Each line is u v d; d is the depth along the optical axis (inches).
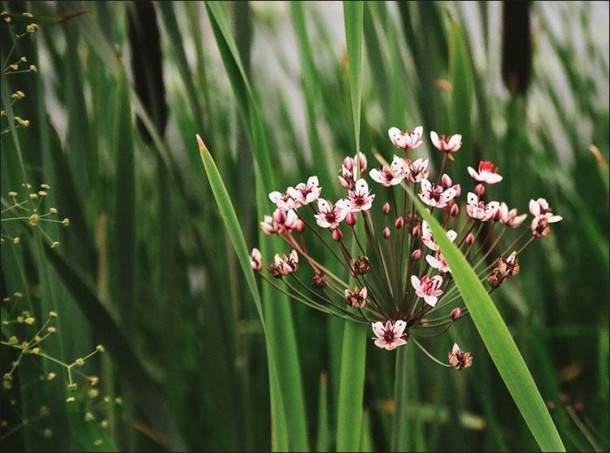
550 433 32.5
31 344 40.0
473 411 49.9
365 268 34.0
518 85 44.6
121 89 41.4
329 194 42.6
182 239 54.4
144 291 54.8
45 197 42.0
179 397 51.4
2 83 38.1
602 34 67.9
